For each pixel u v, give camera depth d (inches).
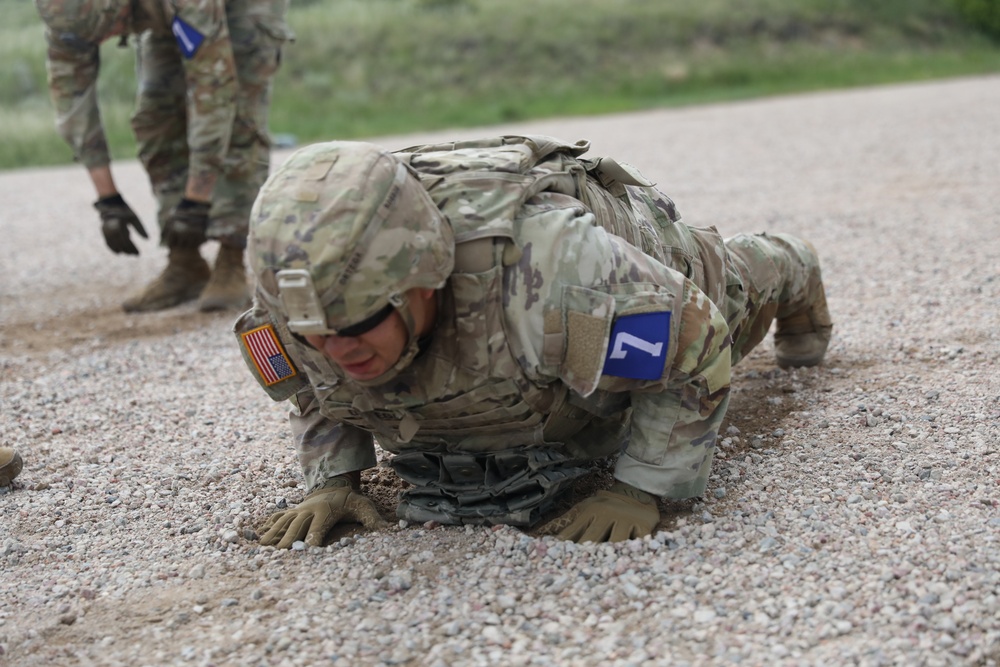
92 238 347.6
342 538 108.3
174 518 119.8
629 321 91.9
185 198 209.9
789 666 81.2
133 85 692.1
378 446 137.3
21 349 207.5
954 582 91.7
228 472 133.1
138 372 185.2
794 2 960.9
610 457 125.0
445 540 105.4
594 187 104.0
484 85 770.2
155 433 151.6
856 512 106.3
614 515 103.3
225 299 226.4
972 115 516.4
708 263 116.9
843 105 634.8
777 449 125.9
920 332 172.1
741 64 845.2
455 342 91.9
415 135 621.9
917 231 260.2
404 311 85.5
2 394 174.7
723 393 101.7
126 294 257.6
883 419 132.6
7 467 130.9
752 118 596.1
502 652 85.9
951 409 133.7
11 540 114.6
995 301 187.3
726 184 366.0
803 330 154.3
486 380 93.1
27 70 736.3
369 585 98.0
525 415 97.9
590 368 91.3
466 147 100.9
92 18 196.4
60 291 266.5
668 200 115.1
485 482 105.0
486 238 89.4
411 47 802.2
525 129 610.5
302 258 81.4
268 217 83.5
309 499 112.6
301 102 708.0
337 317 82.9
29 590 103.3
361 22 826.2
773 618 88.4
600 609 91.2
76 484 131.7
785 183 358.9
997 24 991.0
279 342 100.8
